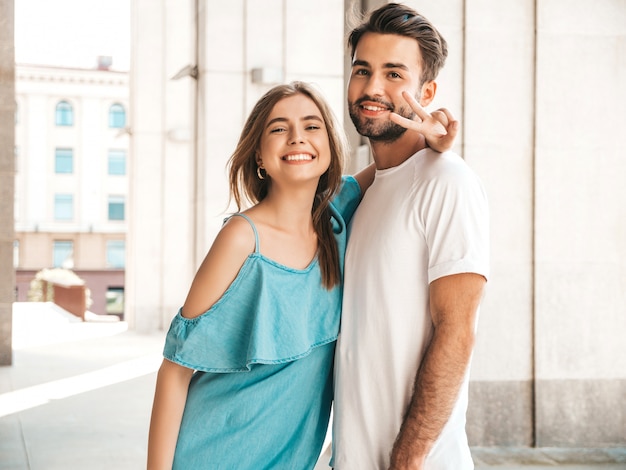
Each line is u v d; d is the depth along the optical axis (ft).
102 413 21.50
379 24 6.29
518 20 16.15
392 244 6.12
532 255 16.28
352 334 6.32
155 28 45.44
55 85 122.83
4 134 30.19
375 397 6.22
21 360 31.99
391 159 6.54
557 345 16.31
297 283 6.18
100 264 124.16
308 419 6.43
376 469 6.27
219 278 6.05
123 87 124.67
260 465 6.26
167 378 6.26
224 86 27.96
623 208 16.40
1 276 30.25
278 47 28.22
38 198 122.62
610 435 16.42
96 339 40.04
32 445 17.97
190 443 6.28
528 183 16.24
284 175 6.18
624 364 16.43
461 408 6.20
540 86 16.20
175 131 44.86
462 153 16.07
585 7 16.26
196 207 29.94
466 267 5.78
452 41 15.99
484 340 16.20
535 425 16.28
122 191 125.39
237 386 6.21
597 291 16.38
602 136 16.34
